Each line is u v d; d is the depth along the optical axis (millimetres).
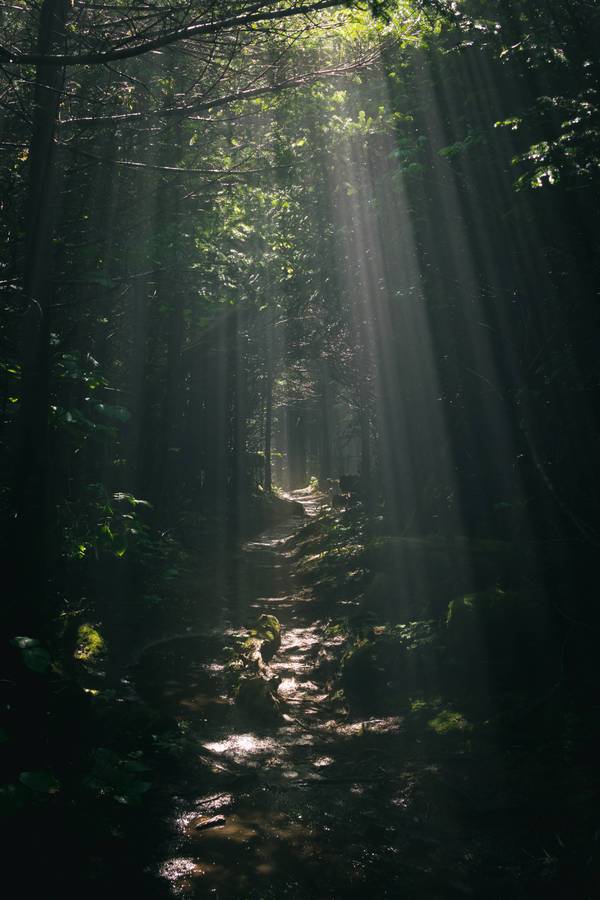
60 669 5762
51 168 6105
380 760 5160
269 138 8516
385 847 3865
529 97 7039
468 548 8680
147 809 4207
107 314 8938
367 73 7676
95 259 7703
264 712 6102
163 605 9273
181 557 12656
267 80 7117
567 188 5887
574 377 6785
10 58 4641
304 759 5203
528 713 5398
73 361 6211
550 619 6398
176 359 13688
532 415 7359
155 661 7203
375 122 8391
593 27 6605
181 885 3422
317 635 9070
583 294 6656
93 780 4109
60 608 7453
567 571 6941
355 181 9492
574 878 3455
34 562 5840
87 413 7602
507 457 9383
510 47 6566
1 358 6051
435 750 5258
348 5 4949
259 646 7770
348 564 11586
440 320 10141
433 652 6660
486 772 4773
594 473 6871
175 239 7969
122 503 8844
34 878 3350
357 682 6863
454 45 6969
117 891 3328
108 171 7797
